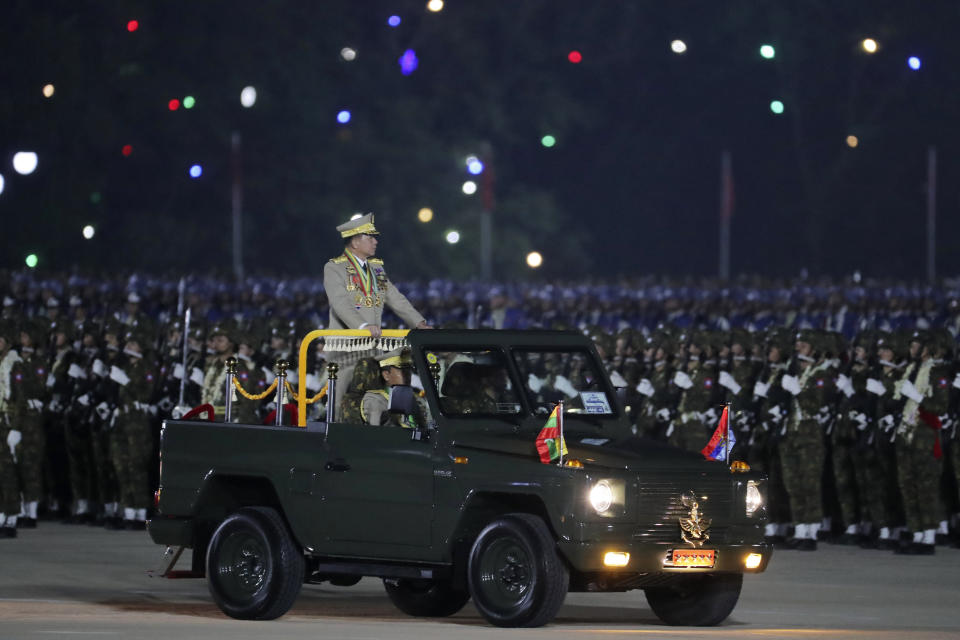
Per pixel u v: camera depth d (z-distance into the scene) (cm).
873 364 7256
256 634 4416
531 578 4422
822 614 5153
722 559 4572
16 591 5603
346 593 5738
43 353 7694
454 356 4816
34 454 7675
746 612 5194
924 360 6944
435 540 4603
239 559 4881
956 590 5781
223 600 4866
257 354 7275
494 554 4506
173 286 12238
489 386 4816
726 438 4762
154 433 7725
